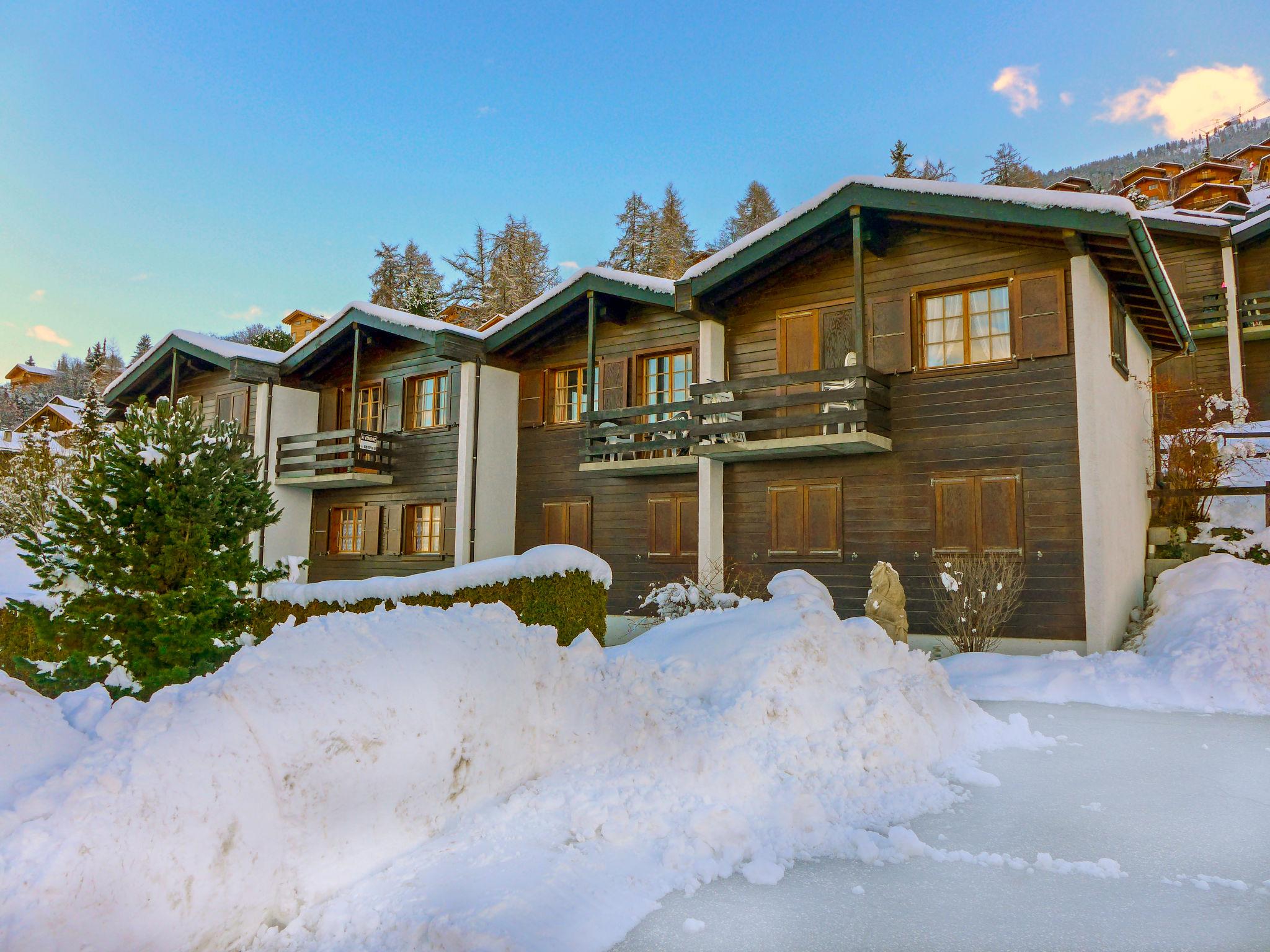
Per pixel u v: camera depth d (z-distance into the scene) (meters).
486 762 4.31
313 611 11.22
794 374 12.56
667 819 4.21
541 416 17.20
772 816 4.43
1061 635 10.99
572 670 5.06
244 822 3.26
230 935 3.15
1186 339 15.04
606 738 4.84
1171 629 10.23
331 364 20.14
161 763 3.17
